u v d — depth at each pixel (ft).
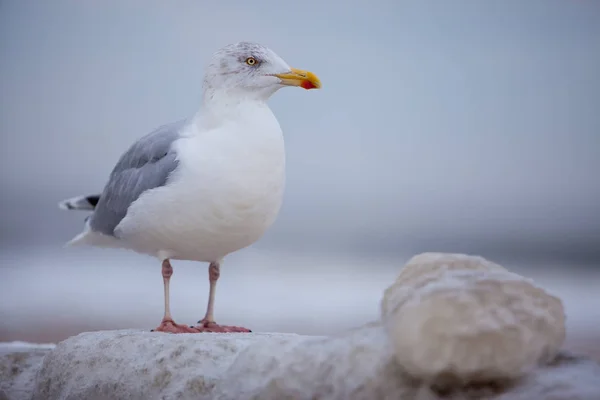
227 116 24.90
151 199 24.61
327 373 16.21
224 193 24.07
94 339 22.95
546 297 15.37
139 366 20.83
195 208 24.23
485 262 17.03
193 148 24.48
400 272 17.47
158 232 25.02
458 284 15.10
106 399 21.15
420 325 14.37
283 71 25.27
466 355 14.47
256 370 17.61
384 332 16.53
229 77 25.12
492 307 14.74
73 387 22.07
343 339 16.87
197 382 19.39
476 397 14.92
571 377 14.87
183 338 21.31
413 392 15.14
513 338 14.57
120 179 26.40
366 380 15.52
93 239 28.48
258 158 24.41
